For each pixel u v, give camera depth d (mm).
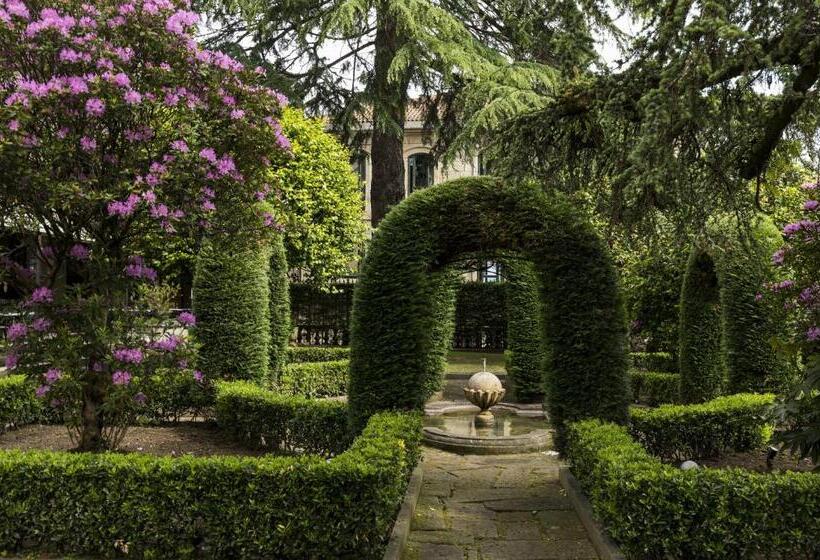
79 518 3875
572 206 5383
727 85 4008
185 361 5168
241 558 3783
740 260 7125
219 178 4820
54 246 5137
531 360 9938
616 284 5379
